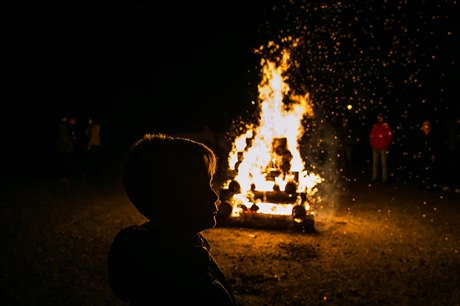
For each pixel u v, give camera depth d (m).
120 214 8.33
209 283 1.19
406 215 8.41
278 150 7.86
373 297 4.64
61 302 4.50
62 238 6.72
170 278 1.18
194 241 1.29
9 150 17.84
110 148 19.14
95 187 11.20
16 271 5.31
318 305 4.44
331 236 6.90
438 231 7.24
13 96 18.89
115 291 1.29
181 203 1.25
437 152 11.44
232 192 7.43
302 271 5.37
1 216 7.95
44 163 14.93
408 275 5.26
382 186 11.81
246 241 6.57
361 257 5.90
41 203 9.14
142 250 1.23
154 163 1.26
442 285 4.96
